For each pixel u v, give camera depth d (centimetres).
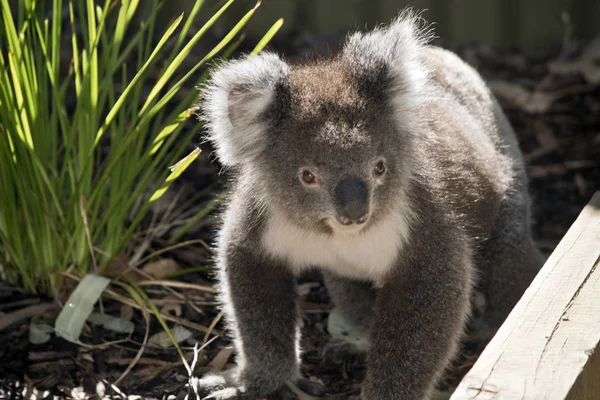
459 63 660
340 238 496
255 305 526
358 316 601
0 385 539
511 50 1078
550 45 1073
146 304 615
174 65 530
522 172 657
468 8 1079
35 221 611
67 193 677
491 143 611
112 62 583
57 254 622
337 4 1098
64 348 578
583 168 870
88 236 595
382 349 502
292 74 509
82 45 977
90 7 551
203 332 609
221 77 494
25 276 629
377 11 1092
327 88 487
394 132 487
